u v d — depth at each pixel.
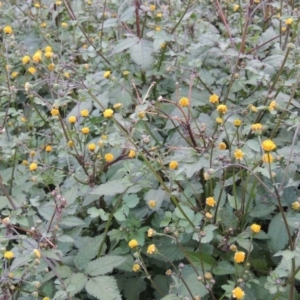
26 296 0.79
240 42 1.00
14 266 0.71
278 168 0.83
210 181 0.81
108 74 0.92
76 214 0.89
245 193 0.81
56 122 1.00
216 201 0.82
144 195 0.85
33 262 0.72
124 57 1.05
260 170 0.72
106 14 1.17
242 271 0.75
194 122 0.88
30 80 1.15
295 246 0.69
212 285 0.76
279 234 0.80
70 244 0.82
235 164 0.72
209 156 0.78
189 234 0.81
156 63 1.06
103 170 0.90
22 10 1.29
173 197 0.76
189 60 0.99
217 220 0.80
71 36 1.24
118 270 0.86
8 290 0.73
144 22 1.03
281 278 0.77
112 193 0.81
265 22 1.08
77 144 0.93
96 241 0.82
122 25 1.08
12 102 1.11
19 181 0.94
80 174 0.91
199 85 1.01
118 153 0.92
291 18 0.92
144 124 0.88
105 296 0.74
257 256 0.82
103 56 1.06
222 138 0.85
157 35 0.97
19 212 0.78
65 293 0.71
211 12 1.22
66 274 0.77
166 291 0.83
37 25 1.22
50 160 0.99
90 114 1.01
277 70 0.97
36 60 0.96
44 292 0.78
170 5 1.07
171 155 0.89
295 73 0.97
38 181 0.90
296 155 0.82
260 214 0.81
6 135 1.05
